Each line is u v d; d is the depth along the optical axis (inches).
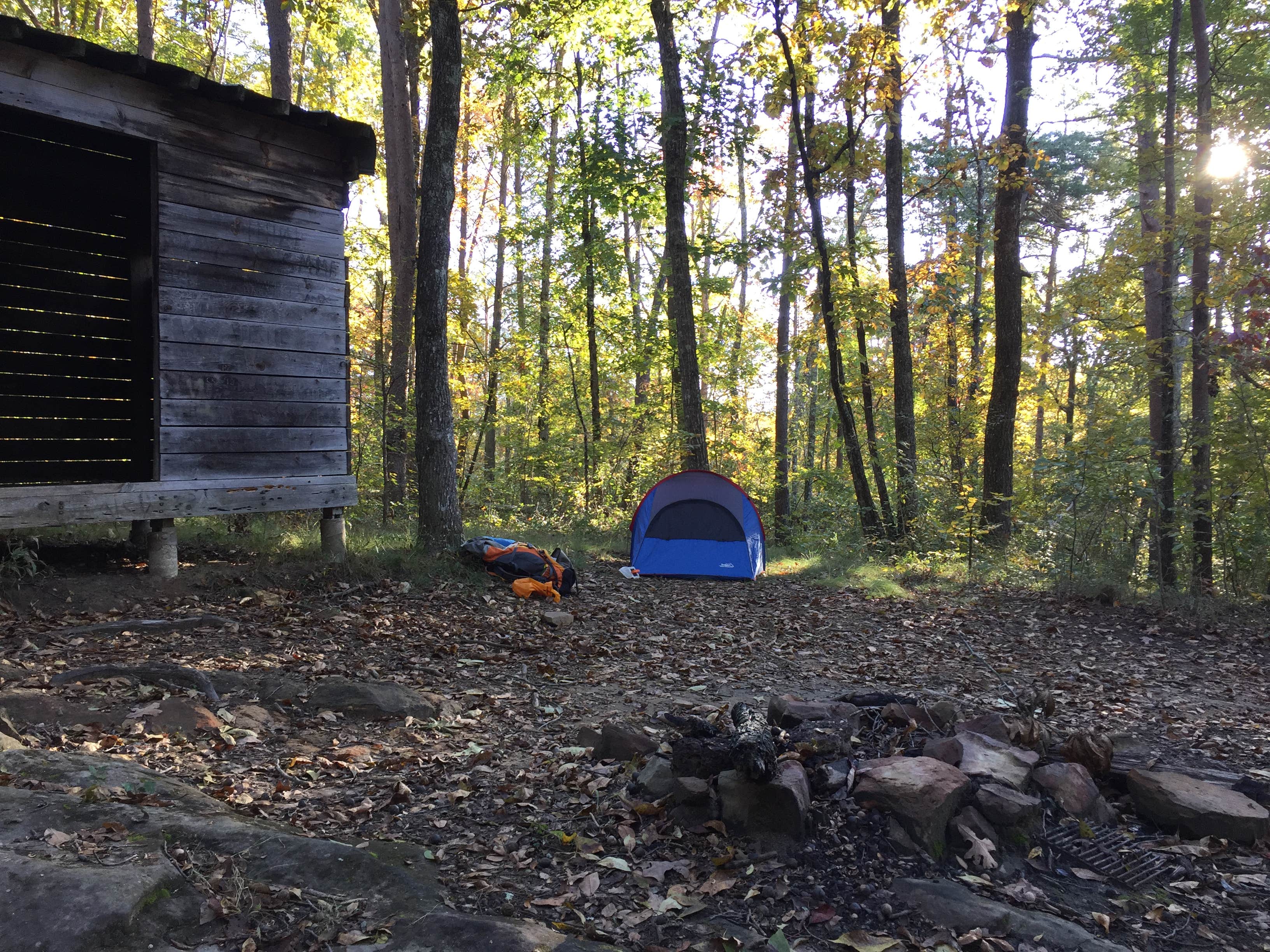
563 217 775.7
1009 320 553.9
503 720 204.1
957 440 767.1
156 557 293.9
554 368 916.6
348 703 197.8
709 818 139.8
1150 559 511.8
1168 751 199.6
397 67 609.3
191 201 303.9
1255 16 542.6
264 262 323.6
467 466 1002.1
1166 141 515.5
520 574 362.6
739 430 1091.3
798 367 1043.3
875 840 133.2
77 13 806.5
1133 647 329.4
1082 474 443.5
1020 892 125.3
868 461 625.9
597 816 144.3
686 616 353.1
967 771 149.0
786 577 479.2
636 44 679.7
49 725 167.5
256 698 201.5
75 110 274.1
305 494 334.6
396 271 618.8
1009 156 533.3
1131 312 606.2
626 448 773.9
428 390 380.8
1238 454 462.9
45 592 262.7
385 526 509.7
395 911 108.8
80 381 374.3
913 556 532.7
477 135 944.3
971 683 265.9
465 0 556.1
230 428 313.7
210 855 116.7
